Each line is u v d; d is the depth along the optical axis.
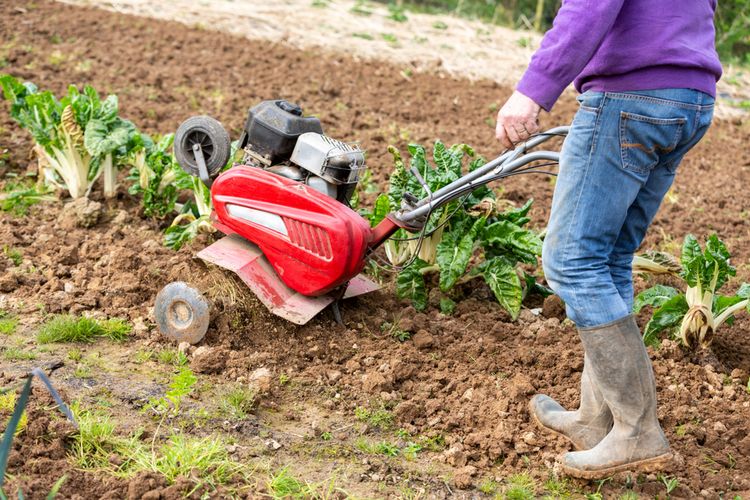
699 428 3.88
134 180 5.73
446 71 10.30
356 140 7.47
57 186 5.75
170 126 7.16
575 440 3.59
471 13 14.79
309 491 3.27
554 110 9.32
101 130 5.38
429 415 3.91
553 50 2.99
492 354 4.41
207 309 4.14
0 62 8.13
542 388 4.15
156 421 3.60
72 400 3.64
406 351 4.34
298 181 4.23
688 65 3.00
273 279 4.28
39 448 3.23
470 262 5.30
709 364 4.45
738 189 7.41
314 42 10.52
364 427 3.77
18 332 4.23
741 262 5.84
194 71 8.77
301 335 4.35
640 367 3.19
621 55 3.02
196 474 3.23
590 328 3.19
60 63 8.46
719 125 9.56
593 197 3.11
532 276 5.07
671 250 5.97
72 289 4.64
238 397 3.78
